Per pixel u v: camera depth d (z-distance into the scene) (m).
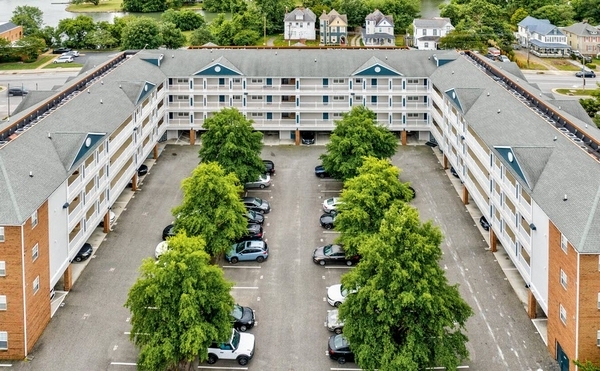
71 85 96.44
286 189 99.38
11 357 61.00
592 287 54.72
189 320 54.94
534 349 62.22
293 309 68.81
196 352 53.66
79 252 77.50
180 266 55.78
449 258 78.75
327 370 59.72
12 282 59.72
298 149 116.00
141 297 56.22
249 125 98.44
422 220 88.31
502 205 74.50
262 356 61.56
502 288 72.31
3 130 72.50
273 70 115.81
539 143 71.81
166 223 87.62
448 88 103.50
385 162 80.00
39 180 64.69
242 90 116.00
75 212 72.25
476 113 88.56
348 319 56.38
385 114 117.75
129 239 83.19
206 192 75.56
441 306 53.66
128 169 93.75
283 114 119.62
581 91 154.38
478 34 190.88
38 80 163.62
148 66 114.81
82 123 81.31
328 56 119.50
